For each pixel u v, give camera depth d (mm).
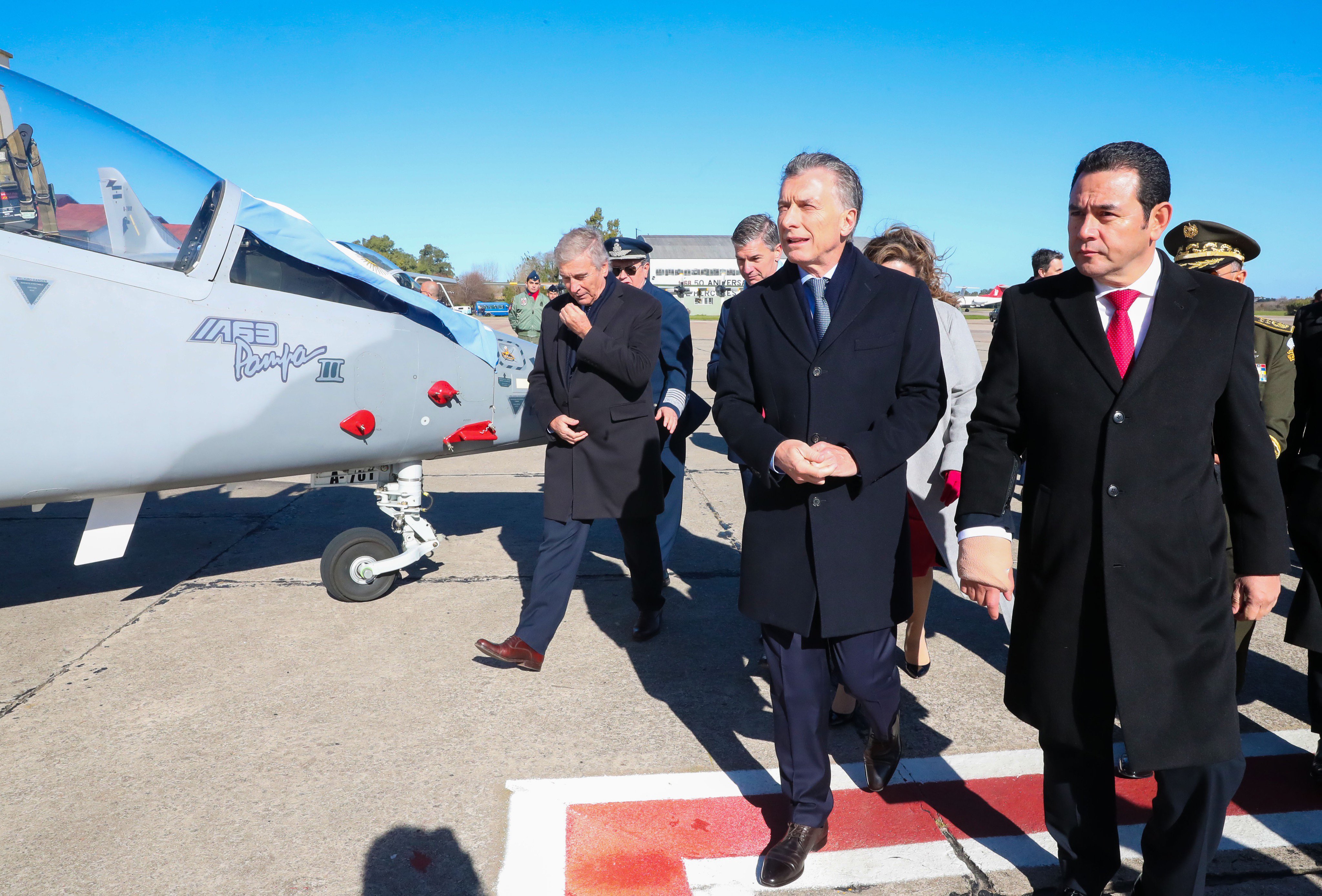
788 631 2092
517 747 2773
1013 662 1844
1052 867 2176
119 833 2277
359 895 2043
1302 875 2143
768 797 2492
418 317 3910
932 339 2092
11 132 2986
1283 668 3471
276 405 3430
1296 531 2543
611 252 3951
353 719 2949
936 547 3057
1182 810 1720
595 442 3254
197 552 5016
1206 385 1616
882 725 2326
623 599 4305
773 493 2105
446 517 6016
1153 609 1630
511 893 2057
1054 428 1721
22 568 4676
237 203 3445
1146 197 1540
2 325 2895
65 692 3141
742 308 2221
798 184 1978
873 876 2133
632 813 2402
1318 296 3352
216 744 2766
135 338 3125
